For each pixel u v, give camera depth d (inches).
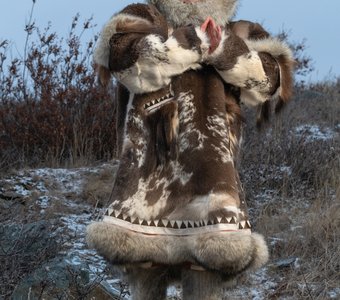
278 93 167.5
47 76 339.9
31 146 330.3
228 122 162.6
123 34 158.1
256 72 159.8
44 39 347.3
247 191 286.4
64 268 201.6
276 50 166.1
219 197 152.9
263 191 294.2
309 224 250.7
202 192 153.9
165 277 164.6
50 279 197.6
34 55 344.8
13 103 339.6
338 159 310.5
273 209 275.6
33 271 204.4
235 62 157.8
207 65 160.7
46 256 216.1
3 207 269.9
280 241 242.4
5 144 328.2
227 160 156.5
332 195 287.7
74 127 329.1
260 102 166.6
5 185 288.2
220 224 150.9
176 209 155.1
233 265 151.6
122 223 156.4
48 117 333.1
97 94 338.3
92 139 329.4
